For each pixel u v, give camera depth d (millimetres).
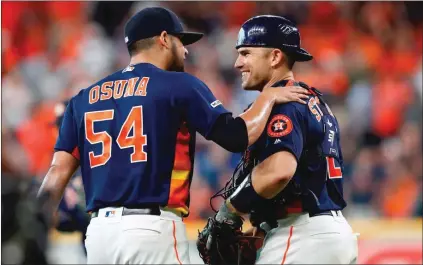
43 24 37344
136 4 36969
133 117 9914
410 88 32375
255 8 37406
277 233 10375
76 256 17516
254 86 10922
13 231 9367
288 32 10820
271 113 10164
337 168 10688
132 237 9578
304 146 10305
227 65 33531
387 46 36594
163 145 9844
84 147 10266
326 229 10250
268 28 10781
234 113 30234
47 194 10133
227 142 9828
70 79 32688
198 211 25297
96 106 10234
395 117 30766
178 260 9727
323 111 10695
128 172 9773
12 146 27422
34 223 9562
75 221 14117
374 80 33375
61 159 10508
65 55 35312
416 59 36031
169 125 9891
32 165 28188
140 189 9711
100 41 35375
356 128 30156
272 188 9789
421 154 28266
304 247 10188
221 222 10445
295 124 10031
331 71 33438
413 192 26344
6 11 37094
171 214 9852
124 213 9711
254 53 10828
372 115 30703
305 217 10273
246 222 17766
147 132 9844
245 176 10578
